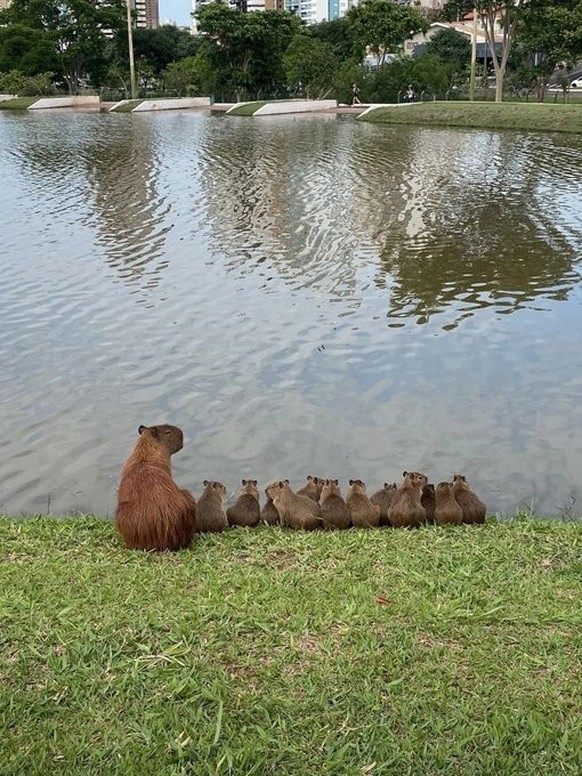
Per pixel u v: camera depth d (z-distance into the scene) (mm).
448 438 7523
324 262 13672
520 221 16750
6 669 3395
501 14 43062
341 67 49125
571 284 12250
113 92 58000
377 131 34625
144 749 2992
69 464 7078
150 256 14141
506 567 4613
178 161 26328
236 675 3406
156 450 5059
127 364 9266
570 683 3391
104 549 4875
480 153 26812
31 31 56312
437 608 3959
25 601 3943
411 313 10945
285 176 22969
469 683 3381
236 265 13500
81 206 18781
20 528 5254
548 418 7887
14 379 8867
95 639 3604
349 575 4430
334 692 3303
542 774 2918
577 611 3975
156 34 62531
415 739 3059
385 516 5586
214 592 4109
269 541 4992
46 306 11328
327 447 7367
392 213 17703
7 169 24938
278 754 2982
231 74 51969
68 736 3043
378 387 8594
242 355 9484
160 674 3375
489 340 9922
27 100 52625
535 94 45000
